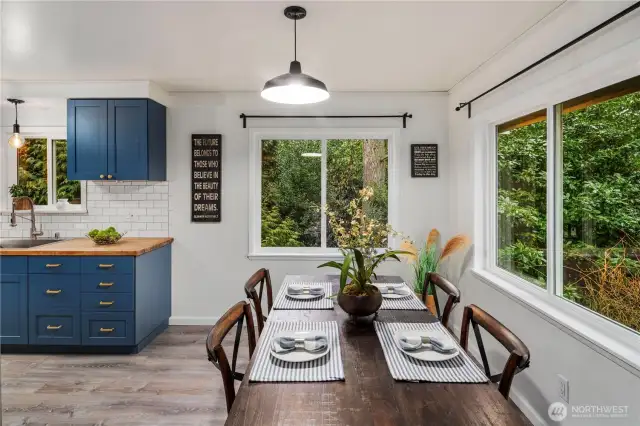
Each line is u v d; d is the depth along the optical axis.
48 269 3.18
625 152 1.70
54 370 2.95
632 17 1.57
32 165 3.99
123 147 3.44
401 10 2.09
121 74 3.25
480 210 3.16
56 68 3.09
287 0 1.99
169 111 3.84
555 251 2.22
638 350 1.59
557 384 2.02
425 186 3.87
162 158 3.76
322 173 3.96
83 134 3.45
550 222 2.24
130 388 2.68
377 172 3.96
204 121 3.86
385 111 3.85
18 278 3.18
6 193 3.93
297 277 2.80
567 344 1.94
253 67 3.07
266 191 3.98
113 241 3.47
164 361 3.10
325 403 1.16
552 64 2.11
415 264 3.78
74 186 3.98
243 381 1.29
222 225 3.88
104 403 2.49
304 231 3.99
